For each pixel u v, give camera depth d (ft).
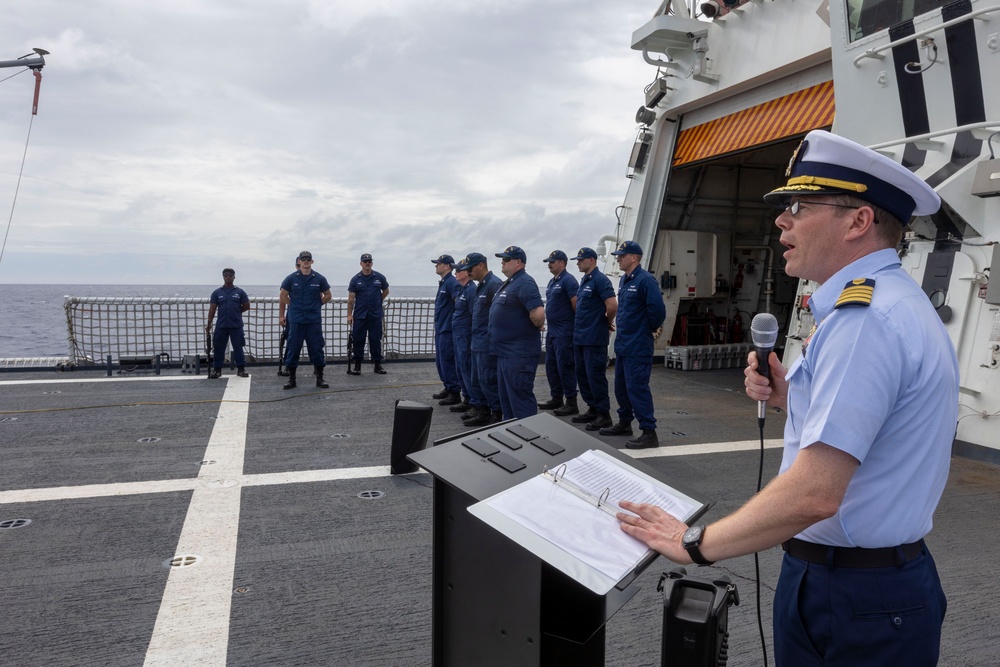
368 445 16.81
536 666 4.56
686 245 29.81
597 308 18.69
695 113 26.63
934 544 10.85
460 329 20.65
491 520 3.84
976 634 8.20
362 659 7.63
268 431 18.22
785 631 4.02
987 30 13.93
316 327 24.57
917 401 3.44
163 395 23.11
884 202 3.67
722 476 14.57
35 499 12.72
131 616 8.50
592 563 3.65
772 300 32.76
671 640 5.22
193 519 11.76
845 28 16.79
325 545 10.73
